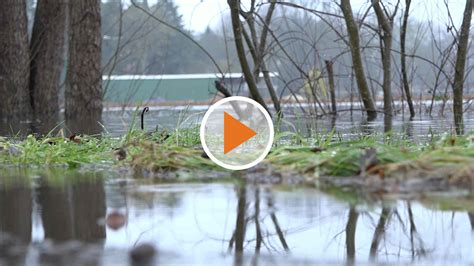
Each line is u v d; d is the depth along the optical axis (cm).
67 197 332
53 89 1639
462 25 969
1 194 349
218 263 217
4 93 1530
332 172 368
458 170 328
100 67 1516
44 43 1623
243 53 963
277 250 232
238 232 254
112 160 512
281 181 363
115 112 1705
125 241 238
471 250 228
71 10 1499
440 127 881
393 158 366
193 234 250
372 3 1135
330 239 245
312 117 1113
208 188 349
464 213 273
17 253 220
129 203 309
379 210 282
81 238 242
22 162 521
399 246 235
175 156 434
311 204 296
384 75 1166
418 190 316
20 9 1553
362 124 995
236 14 962
